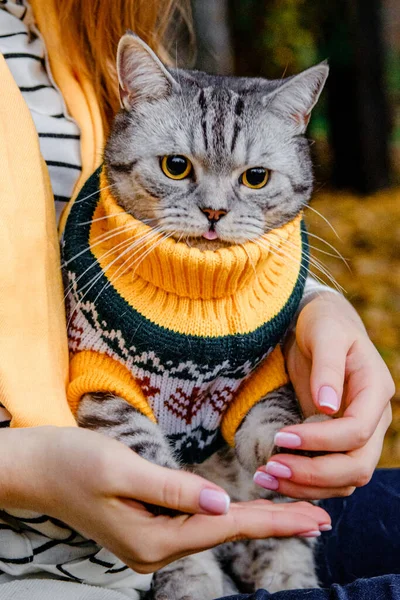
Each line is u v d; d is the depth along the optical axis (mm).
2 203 1152
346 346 1255
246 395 1430
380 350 3598
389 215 5684
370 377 1211
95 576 1200
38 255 1204
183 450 1458
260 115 1461
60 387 1195
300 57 5539
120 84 1447
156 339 1271
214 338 1288
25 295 1166
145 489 961
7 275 1122
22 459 1009
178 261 1243
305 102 1517
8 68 1288
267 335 1341
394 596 1037
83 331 1326
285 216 1496
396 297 4246
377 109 6250
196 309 1297
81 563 1183
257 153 1425
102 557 1185
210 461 1606
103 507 984
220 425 1479
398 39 9000
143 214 1444
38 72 1483
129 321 1274
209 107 1433
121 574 1231
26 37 1484
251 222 1398
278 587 1519
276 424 1403
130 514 996
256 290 1353
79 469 975
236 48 5449
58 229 1470
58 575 1205
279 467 1131
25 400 1110
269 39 5387
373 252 4922
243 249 1302
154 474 966
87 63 1605
